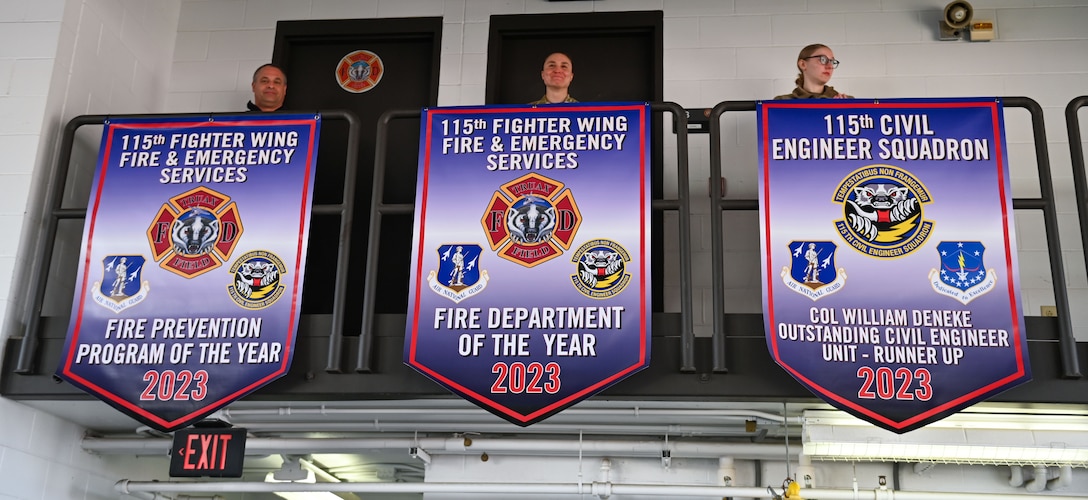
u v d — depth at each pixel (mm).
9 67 5574
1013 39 6137
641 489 5395
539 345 4566
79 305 4969
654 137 6121
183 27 6711
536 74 6457
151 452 5809
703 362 4590
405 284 6105
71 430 5711
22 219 5258
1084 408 4605
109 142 5254
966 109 4789
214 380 4766
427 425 5613
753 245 5883
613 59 6430
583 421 5555
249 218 5031
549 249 4727
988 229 4590
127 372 4828
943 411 4332
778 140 4801
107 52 5996
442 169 4914
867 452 5133
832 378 4414
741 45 6277
